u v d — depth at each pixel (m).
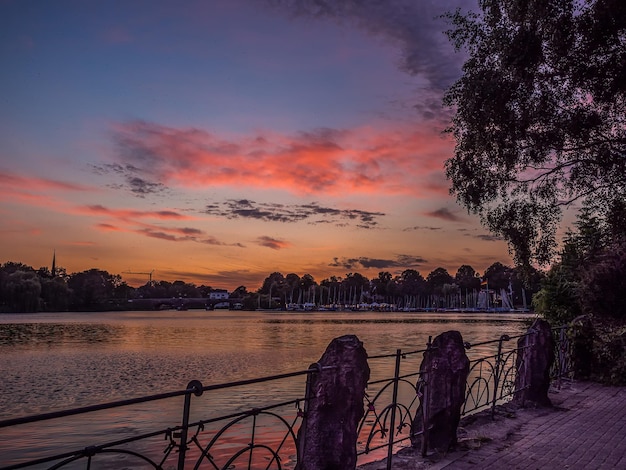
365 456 8.78
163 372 29.28
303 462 5.11
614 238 12.97
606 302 12.71
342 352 5.29
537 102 9.95
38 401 20.84
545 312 15.09
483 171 11.21
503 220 11.20
